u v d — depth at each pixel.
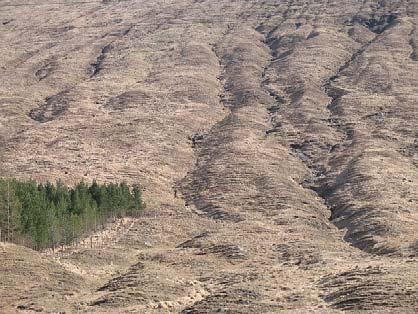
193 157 141.62
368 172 118.88
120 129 154.00
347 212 104.31
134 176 125.88
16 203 87.62
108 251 82.94
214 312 54.75
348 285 58.75
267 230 94.75
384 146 136.25
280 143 146.25
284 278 66.19
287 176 126.00
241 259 79.44
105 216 101.31
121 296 60.88
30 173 125.81
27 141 147.62
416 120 151.62
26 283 65.00
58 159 135.62
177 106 173.12
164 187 123.81
